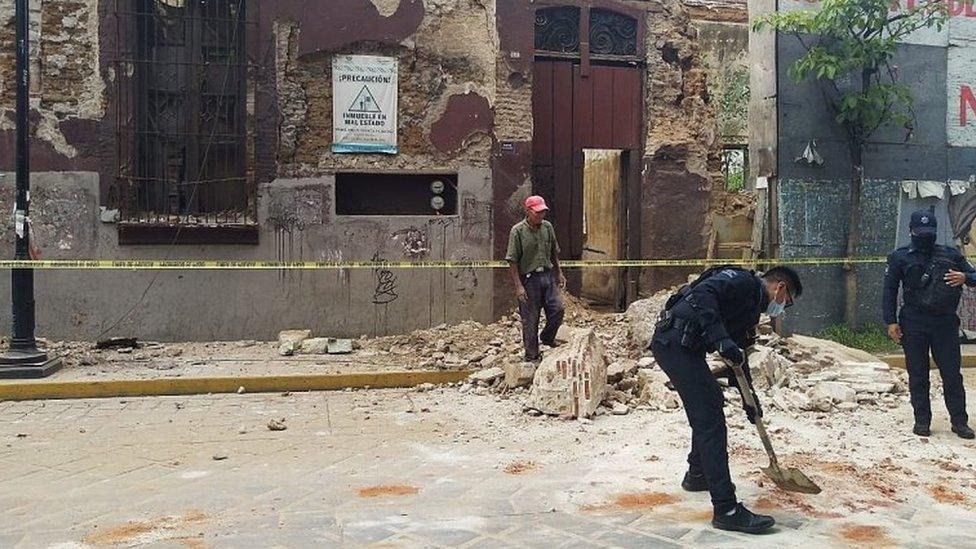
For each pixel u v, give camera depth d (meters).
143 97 10.62
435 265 10.71
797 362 9.12
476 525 4.59
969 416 7.45
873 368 8.80
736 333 4.90
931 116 11.63
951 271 6.69
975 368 10.43
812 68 10.53
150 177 10.66
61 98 10.37
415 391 8.58
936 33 11.59
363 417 7.41
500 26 11.22
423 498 5.09
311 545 4.28
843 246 11.38
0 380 8.41
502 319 11.20
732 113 19.11
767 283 4.93
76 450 6.32
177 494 5.20
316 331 10.92
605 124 11.95
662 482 5.39
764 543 4.31
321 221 10.91
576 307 11.62
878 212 11.51
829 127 11.25
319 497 5.12
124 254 10.52
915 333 6.79
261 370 9.05
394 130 11.04
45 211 10.37
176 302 10.66
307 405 7.96
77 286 10.49
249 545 4.28
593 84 11.88
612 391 7.68
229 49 10.73
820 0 11.16
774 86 11.10
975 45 11.73
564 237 11.92
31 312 8.96
